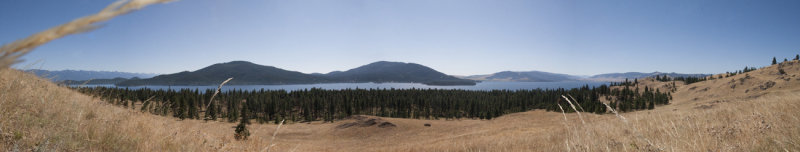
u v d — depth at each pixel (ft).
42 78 18.16
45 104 15.49
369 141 160.86
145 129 18.61
